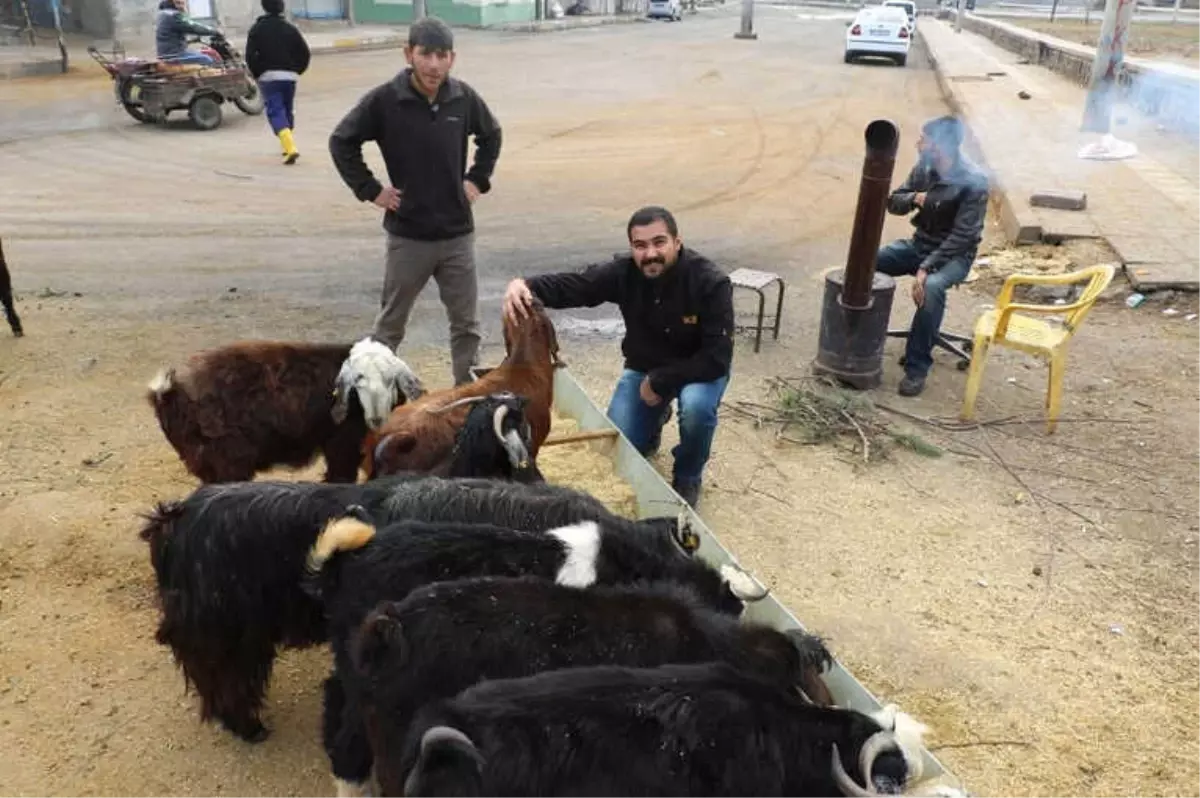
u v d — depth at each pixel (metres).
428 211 6.32
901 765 2.86
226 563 3.60
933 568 5.38
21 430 6.29
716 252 10.81
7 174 13.09
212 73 16.36
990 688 4.48
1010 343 6.88
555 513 3.87
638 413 6.05
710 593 3.73
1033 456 6.62
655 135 17.19
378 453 4.45
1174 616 5.03
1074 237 10.49
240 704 3.90
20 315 8.26
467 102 6.32
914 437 6.71
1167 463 6.55
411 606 3.08
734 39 36.16
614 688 2.80
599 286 5.84
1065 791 3.95
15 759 3.85
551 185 13.56
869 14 28.48
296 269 9.80
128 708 4.15
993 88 21.83
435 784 2.57
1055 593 5.19
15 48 24.23
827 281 7.48
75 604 4.74
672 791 2.74
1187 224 10.94
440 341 8.12
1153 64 20.28
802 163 15.34
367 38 29.67
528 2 39.47
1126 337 8.52
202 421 4.54
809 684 3.43
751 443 6.70
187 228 11.05
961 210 7.45
